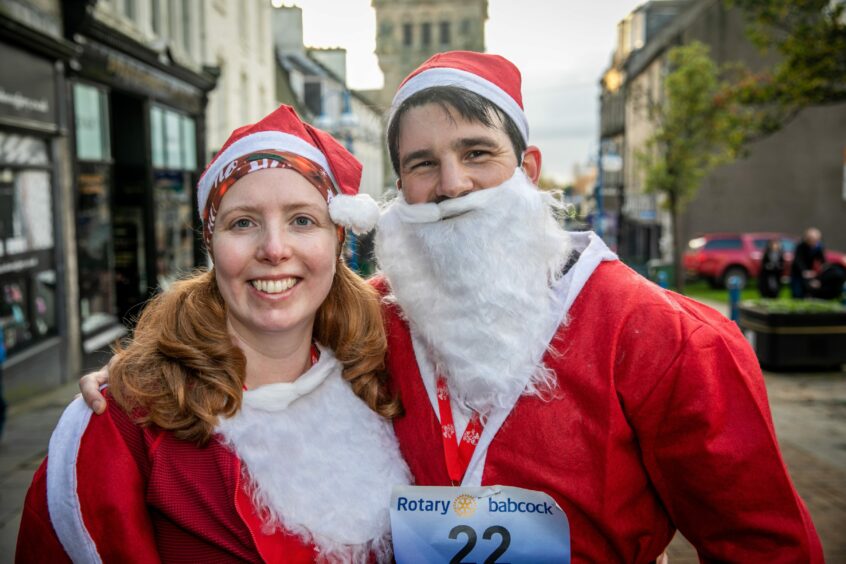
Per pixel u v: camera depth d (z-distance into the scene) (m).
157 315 1.59
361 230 1.58
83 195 8.55
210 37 13.79
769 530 1.36
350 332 1.64
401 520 1.47
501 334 1.43
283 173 1.47
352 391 1.63
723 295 17.55
